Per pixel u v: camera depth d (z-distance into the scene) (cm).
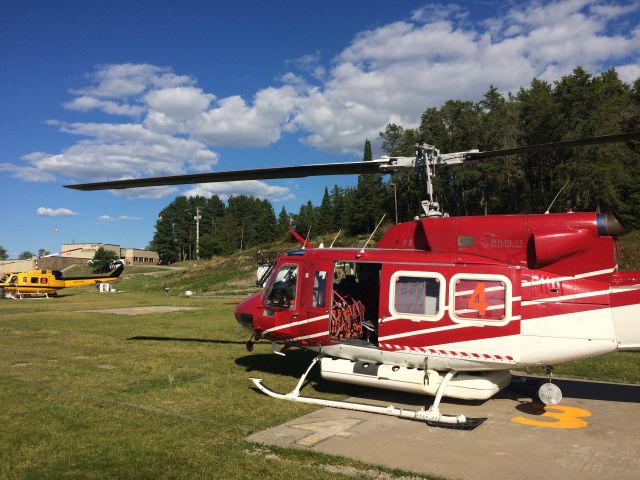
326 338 751
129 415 638
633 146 4550
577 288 622
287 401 721
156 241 13150
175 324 1672
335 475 457
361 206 6856
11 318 1916
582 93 4447
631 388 812
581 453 525
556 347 617
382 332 694
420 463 491
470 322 641
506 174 4659
